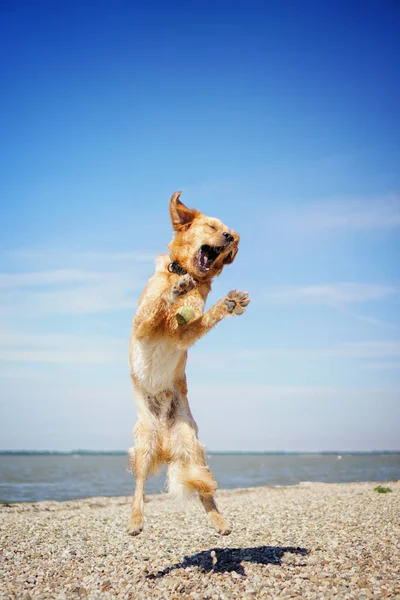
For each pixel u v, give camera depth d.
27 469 17.53
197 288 2.55
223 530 2.29
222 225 2.60
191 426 2.50
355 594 2.06
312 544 3.04
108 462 29.53
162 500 6.49
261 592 2.14
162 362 2.45
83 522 4.41
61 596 2.17
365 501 5.34
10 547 3.24
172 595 2.16
